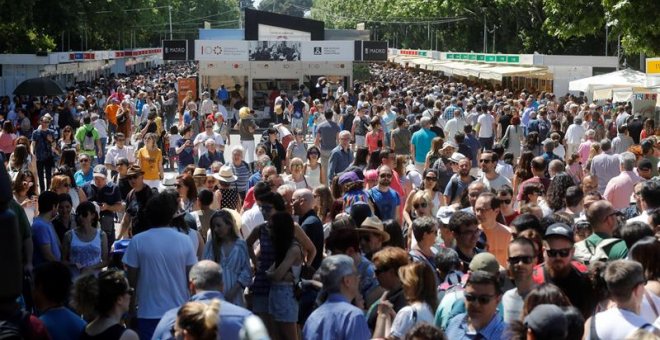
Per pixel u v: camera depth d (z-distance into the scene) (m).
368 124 25.64
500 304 7.29
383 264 7.56
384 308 7.23
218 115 28.56
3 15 44.16
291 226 9.18
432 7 72.12
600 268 7.26
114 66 86.94
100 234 10.52
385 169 12.66
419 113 28.84
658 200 9.77
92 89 49.72
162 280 8.27
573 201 11.29
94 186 14.02
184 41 44.25
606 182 16.27
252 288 9.38
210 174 14.67
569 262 7.35
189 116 29.23
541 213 10.70
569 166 17.39
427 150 19.34
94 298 6.86
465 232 8.82
